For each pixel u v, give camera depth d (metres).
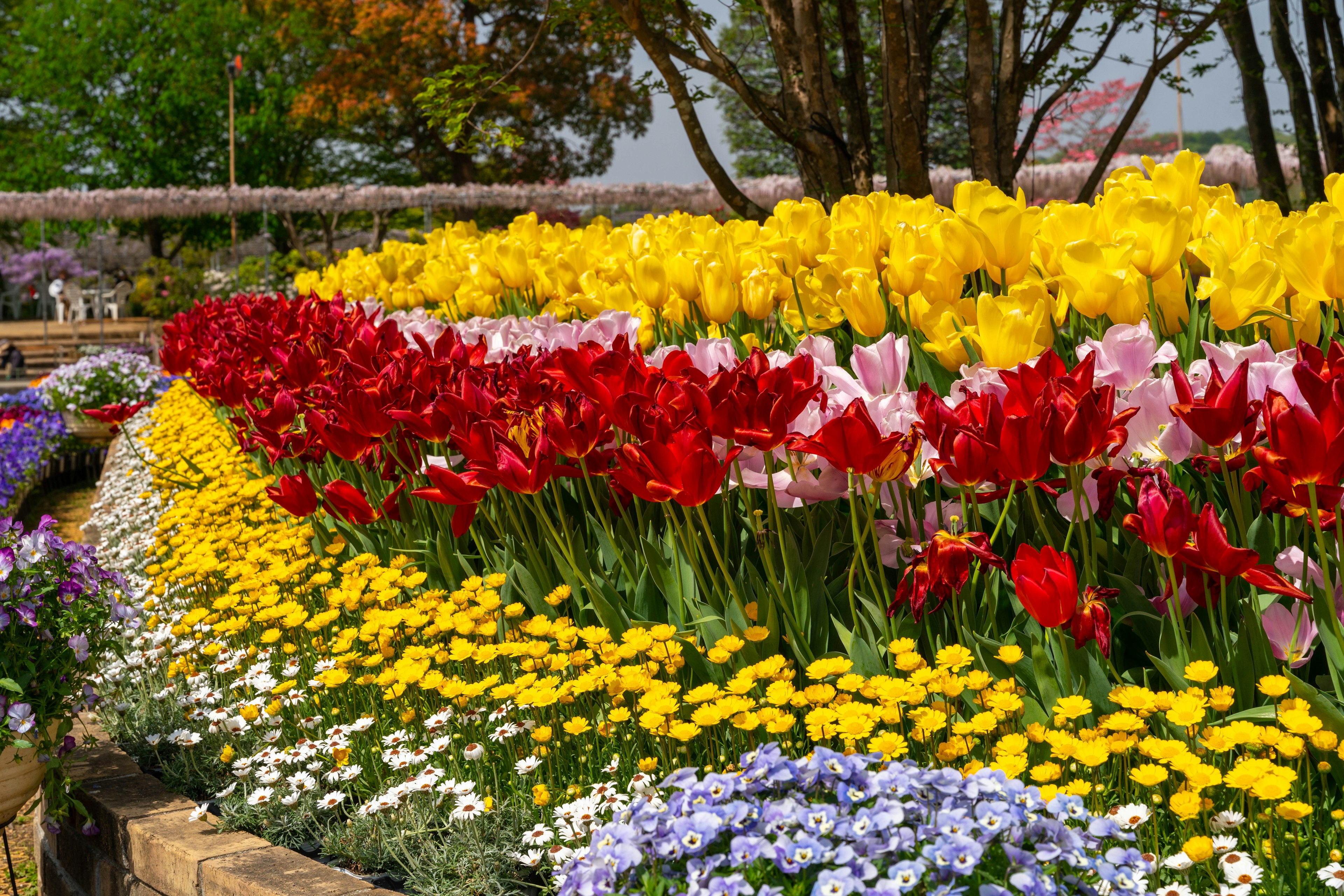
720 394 2.35
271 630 3.54
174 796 3.04
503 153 40.66
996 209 2.61
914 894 1.56
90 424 12.35
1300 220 2.72
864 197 3.30
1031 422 2.00
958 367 2.69
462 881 2.29
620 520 3.23
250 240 46.56
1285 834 1.86
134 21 45.12
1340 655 2.04
